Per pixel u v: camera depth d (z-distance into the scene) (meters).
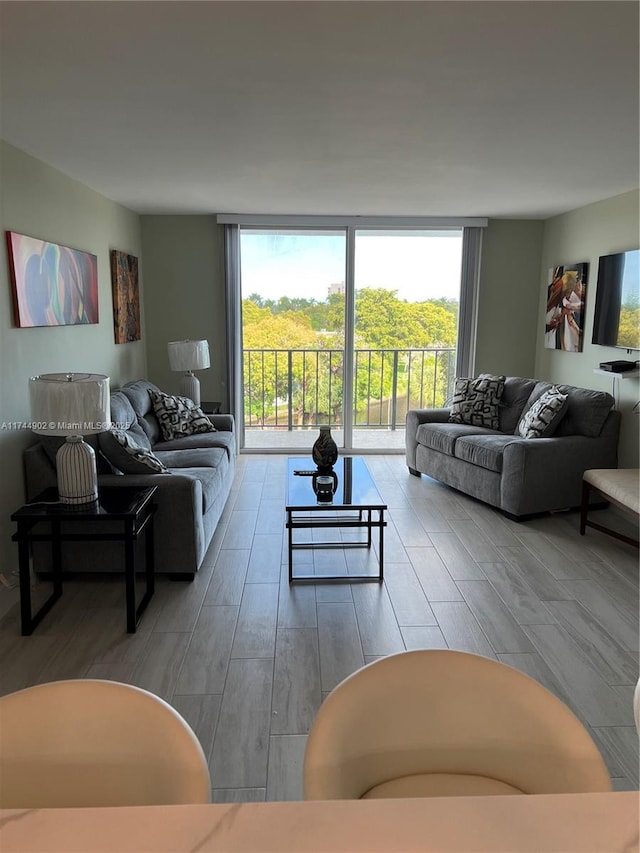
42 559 3.25
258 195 4.79
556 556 3.71
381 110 2.71
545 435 4.54
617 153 3.48
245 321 6.50
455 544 3.91
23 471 3.34
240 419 6.18
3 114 2.77
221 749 2.07
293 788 1.91
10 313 3.21
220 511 4.12
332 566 3.57
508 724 1.10
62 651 2.66
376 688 1.10
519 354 6.28
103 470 3.42
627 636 2.79
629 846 0.72
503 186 4.43
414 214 5.75
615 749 2.07
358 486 3.63
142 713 1.03
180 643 2.73
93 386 2.80
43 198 3.66
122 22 1.88
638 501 3.48
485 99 2.58
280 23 1.88
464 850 0.71
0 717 1.01
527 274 6.14
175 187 4.45
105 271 4.80
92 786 1.01
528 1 1.74
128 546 2.77
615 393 4.75
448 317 6.96
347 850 0.71
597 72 2.28
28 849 0.72
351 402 6.27
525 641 2.75
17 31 1.94
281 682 2.45
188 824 0.75
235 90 2.46
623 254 4.55
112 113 2.76
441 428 5.16
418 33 1.95
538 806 0.78
